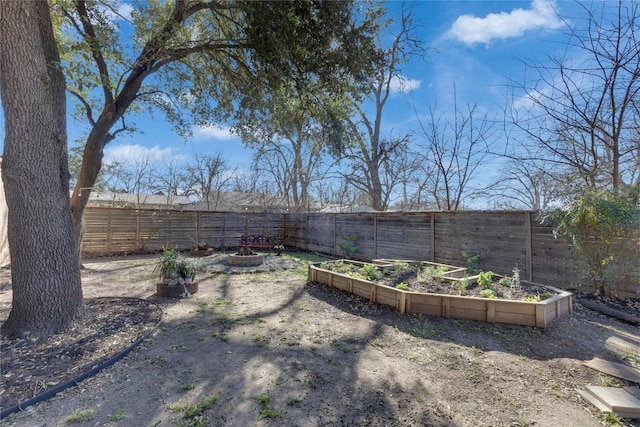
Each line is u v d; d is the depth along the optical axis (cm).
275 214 1219
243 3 368
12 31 286
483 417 194
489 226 563
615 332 326
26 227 301
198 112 645
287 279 603
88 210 891
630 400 203
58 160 322
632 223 375
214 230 1105
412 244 721
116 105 527
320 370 252
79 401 206
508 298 354
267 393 218
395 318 367
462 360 268
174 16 445
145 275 643
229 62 550
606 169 507
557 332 316
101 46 405
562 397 214
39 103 304
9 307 408
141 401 207
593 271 417
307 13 390
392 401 211
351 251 874
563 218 429
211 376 241
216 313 398
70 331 313
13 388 215
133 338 305
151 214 995
